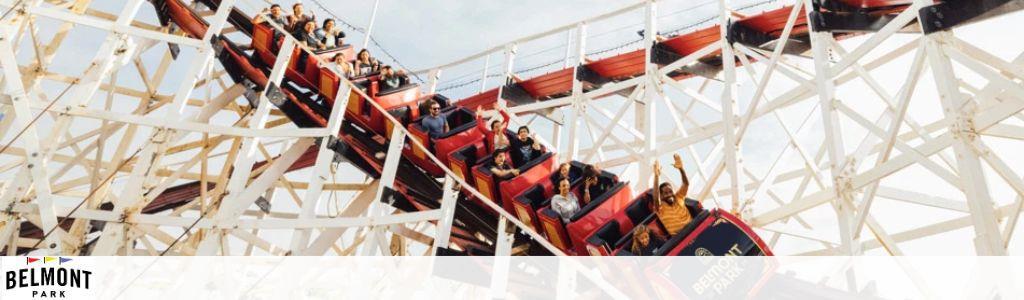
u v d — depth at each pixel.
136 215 10.95
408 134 12.57
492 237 13.08
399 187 14.18
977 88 12.01
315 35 16.52
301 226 11.55
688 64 17.64
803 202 11.79
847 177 10.52
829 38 11.91
